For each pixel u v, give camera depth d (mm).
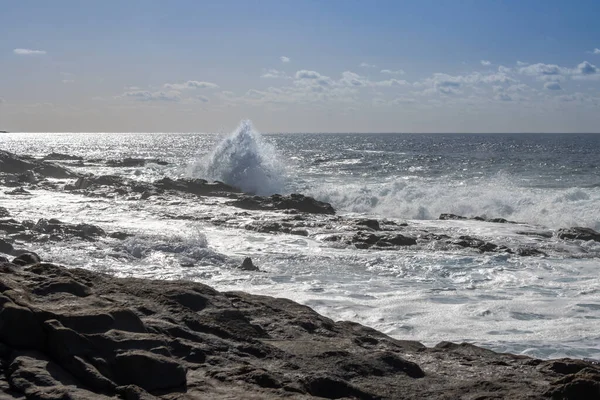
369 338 6188
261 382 4348
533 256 14078
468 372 5312
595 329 8133
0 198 20859
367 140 140625
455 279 11555
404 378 5039
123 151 89375
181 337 5051
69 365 4055
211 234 15688
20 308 4238
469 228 17891
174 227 16141
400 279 11398
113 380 4062
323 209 21156
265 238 15398
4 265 5988
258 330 5715
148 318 5227
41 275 5844
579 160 51719
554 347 7332
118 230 14820
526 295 10266
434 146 94688
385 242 14922
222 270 11609
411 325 8219
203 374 4469
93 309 4699
